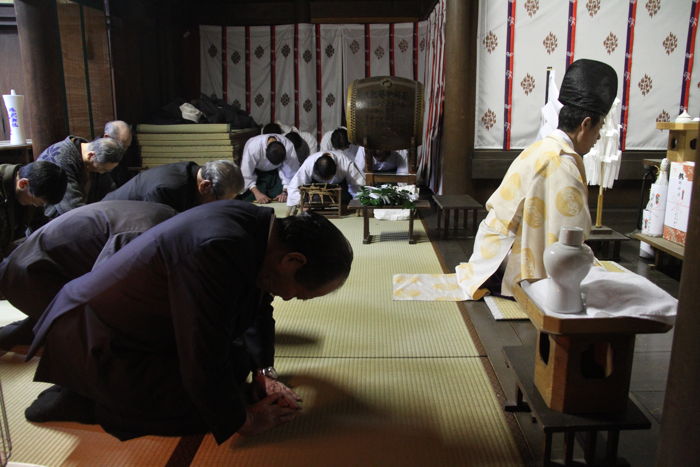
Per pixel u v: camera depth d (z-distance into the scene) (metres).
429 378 1.96
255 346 1.83
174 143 5.82
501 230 2.62
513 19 4.83
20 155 3.96
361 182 5.09
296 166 5.70
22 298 2.01
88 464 1.51
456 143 4.96
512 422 1.67
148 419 1.51
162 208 2.02
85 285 1.47
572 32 4.86
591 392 1.37
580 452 1.52
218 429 1.39
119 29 5.55
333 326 2.46
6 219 2.36
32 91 3.82
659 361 2.08
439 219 4.23
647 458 1.50
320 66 7.09
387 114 4.74
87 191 3.05
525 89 4.95
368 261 3.54
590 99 2.32
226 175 2.34
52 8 3.82
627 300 1.35
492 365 2.05
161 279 1.35
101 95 5.24
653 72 4.94
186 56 7.18
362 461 1.50
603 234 3.53
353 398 1.83
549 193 2.34
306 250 1.32
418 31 6.92
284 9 7.11
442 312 2.62
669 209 3.24
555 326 1.30
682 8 4.82
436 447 1.56
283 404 1.71
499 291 2.76
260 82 7.18
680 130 3.18
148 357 1.48
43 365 1.53
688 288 1.00
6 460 1.41
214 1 7.12
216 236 1.28
